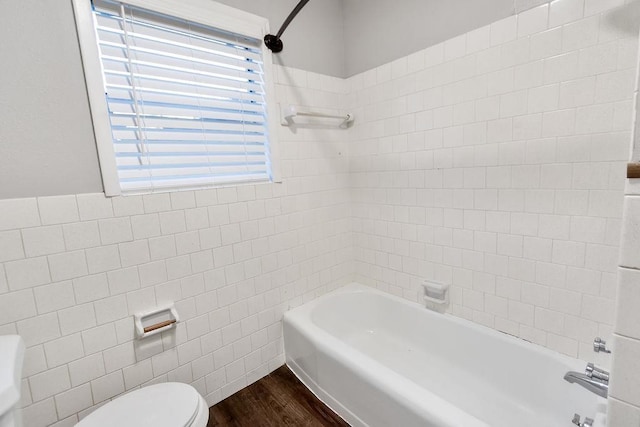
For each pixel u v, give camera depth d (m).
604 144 1.21
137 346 1.40
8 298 1.10
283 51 1.83
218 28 1.55
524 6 1.35
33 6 1.09
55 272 1.18
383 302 2.15
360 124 2.16
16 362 0.87
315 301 2.11
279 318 1.95
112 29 1.28
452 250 1.77
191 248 1.54
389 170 2.03
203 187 1.57
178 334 1.52
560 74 1.29
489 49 1.48
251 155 1.79
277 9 1.78
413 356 1.94
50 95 1.14
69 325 1.22
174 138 1.47
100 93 1.23
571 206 1.32
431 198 1.83
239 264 1.73
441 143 1.73
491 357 1.62
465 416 1.10
